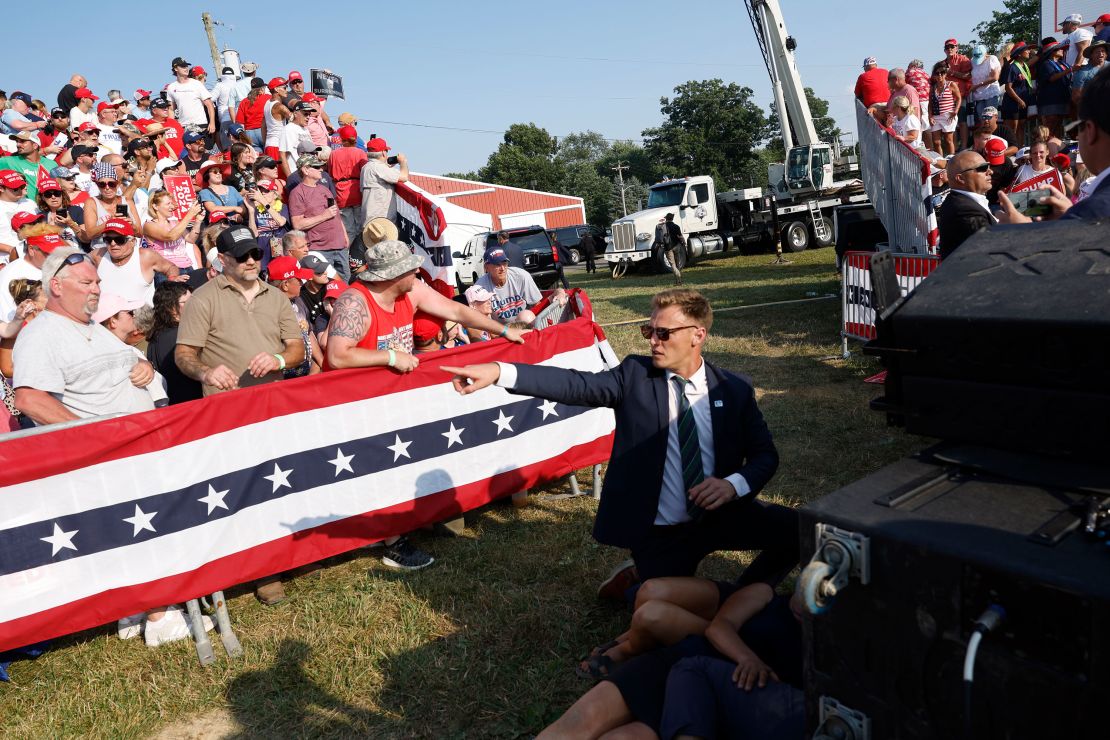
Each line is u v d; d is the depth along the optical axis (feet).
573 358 16.15
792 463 17.71
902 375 5.86
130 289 19.62
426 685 10.85
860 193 74.08
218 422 12.38
